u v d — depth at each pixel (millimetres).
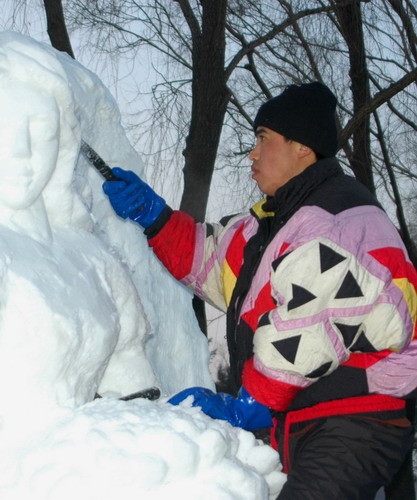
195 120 4801
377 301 1887
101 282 1903
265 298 1998
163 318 2471
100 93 2100
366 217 1944
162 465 1573
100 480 1560
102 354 1811
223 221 2371
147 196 2307
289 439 1994
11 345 1649
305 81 5848
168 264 2354
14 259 1681
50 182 1852
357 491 1880
